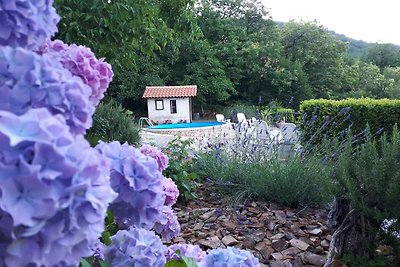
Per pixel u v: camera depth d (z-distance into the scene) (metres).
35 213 0.48
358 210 2.24
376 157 2.35
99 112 5.42
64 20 2.89
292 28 22.75
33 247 0.51
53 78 0.60
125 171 0.80
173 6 4.87
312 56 22.12
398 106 6.30
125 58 3.68
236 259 1.04
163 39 4.61
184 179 3.76
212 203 3.65
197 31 5.22
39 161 0.50
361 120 6.41
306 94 20.75
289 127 5.48
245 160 3.99
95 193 0.56
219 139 5.77
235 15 22.59
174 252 1.17
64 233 0.53
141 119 15.46
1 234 0.51
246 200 3.58
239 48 20.91
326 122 4.79
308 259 2.43
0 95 0.57
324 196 3.30
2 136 0.48
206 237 2.83
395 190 2.12
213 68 20.00
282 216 3.19
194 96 18.83
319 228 2.92
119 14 3.19
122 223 0.98
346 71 22.83
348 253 2.31
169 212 1.45
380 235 2.26
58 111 0.59
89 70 0.85
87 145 0.56
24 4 0.63
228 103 20.55
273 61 20.73
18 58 0.59
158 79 19.30
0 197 0.47
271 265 2.39
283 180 3.52
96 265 0.94
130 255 0.93
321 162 3.64
